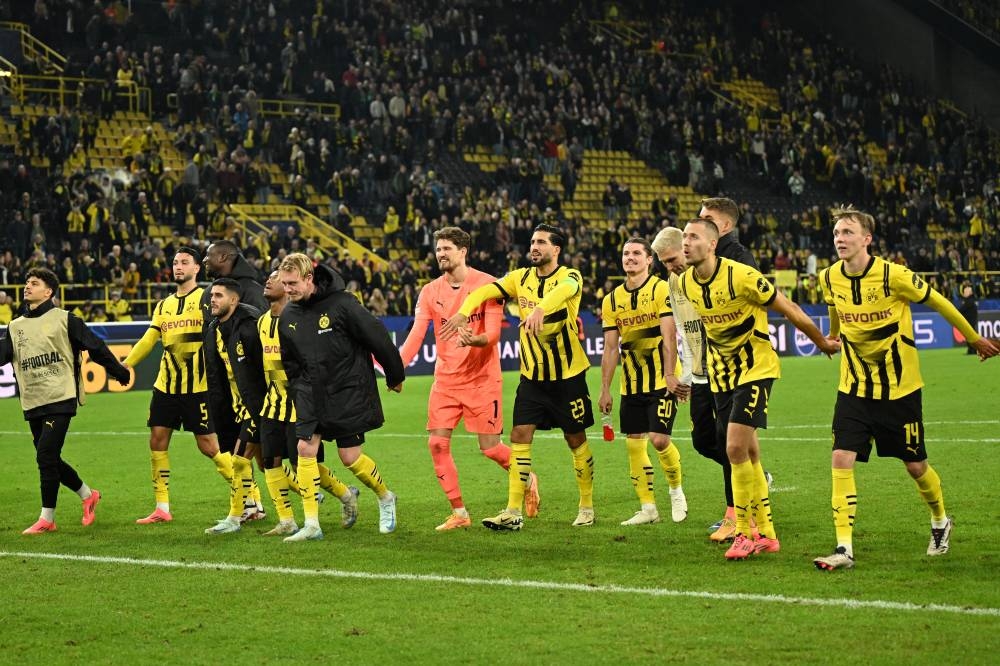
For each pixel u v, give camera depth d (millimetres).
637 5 110562
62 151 68750
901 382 16188
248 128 75438
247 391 20156
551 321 19688
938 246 91688
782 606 13922
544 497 23469
